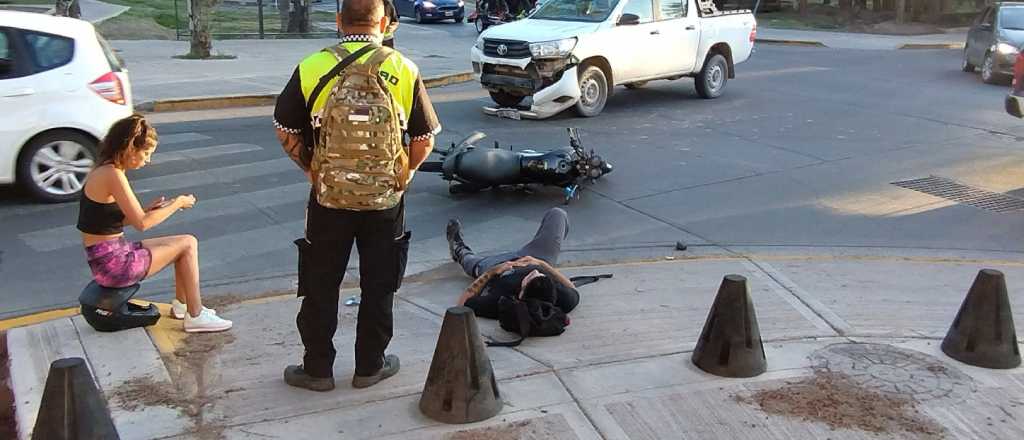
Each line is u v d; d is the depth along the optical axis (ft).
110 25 79.41
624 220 26.04
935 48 83.10
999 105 46.85
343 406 13.38
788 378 14.62
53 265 21.18
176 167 30.89
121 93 27.61
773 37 89.35
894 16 111.55
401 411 13.25
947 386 14.46
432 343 16.17
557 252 19.67
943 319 17.81
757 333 14.79
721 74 49.26
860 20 108.78
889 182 30.73
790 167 32.71
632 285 19.80
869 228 25.53
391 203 12.82
